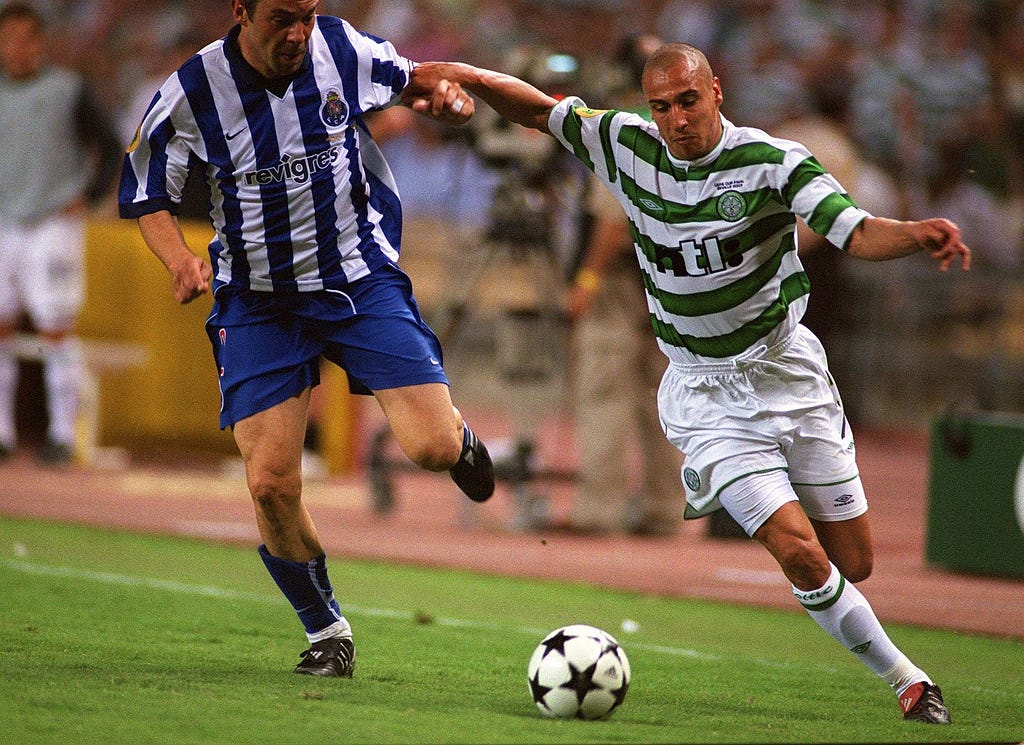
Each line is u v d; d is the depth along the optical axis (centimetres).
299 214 1691
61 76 4134
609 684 1551
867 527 1736
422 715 1530
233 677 1714
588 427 3431
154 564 2789
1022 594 2805
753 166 1614
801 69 5350
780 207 1630
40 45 4156
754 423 1677
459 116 1770
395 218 1773
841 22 5475
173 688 1616
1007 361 5384
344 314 1716
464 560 3033
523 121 1800
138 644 1945
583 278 3269
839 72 5294
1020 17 5388
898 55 5362
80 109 4128
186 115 1670
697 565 3059
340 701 1589
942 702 1659
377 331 1714
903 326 5512
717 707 1716
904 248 1515
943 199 5316
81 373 4288
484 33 6438
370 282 1728
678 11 5944
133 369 4394
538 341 3425
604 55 6256
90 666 1752
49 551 2884
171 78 1672
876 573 3056
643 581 2850
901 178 5234
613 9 6291
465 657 1980
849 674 1995
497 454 3459
